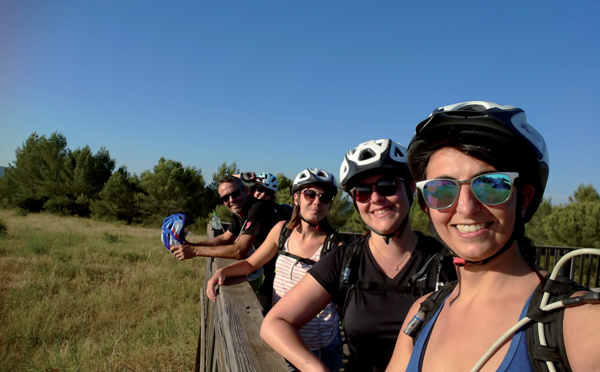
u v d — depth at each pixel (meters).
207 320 3.77
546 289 0.76
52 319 6.12
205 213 30.48
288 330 1.52
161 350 4.89
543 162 0.88
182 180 29.70
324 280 1.67
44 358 4.69
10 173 34.50
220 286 2.51
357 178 1.66
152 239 17.17
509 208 0.83
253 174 5.02
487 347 0.81
